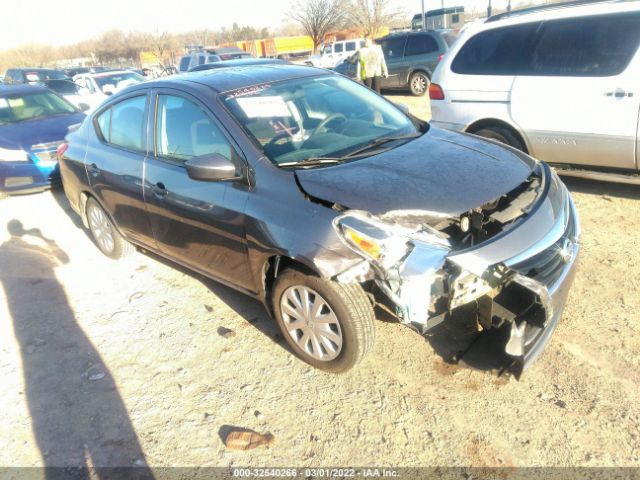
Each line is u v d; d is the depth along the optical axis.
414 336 3.40
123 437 2.90
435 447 2.61
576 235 3.19
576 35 5.06
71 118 8.44
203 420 2.95
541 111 5.25
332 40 33.53
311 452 2.67
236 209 3.24
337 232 2.74
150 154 4.05
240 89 3.73
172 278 4.64
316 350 3.14
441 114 6.12
